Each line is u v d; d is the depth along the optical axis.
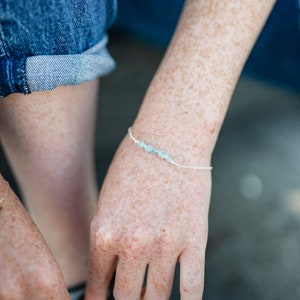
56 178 0.42
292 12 0.67
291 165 0.67
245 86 0.80
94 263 0.34
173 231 0.32
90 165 0.45
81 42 0.33
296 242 0.58
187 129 0.34
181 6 0.79
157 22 0.84
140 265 0.32
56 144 0.39
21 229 0.30
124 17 0.86
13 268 0.29
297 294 0.53
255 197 0.63
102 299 0.36
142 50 0.88
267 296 0.53
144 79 0.83
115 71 0.84
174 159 0.34
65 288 0.31
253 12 0.36
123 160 0.34
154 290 0.33
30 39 0.30
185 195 0.33
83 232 0.46
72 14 0.31
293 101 0.77
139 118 0.36
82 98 0.38
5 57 0.31
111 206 0.33
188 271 0.33
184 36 0.36
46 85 0.32
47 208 0.44
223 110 0.35
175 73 0.35
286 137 0.71
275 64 0.74
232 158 0.68
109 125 0.74
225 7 0.35
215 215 0.61
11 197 0.31
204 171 0.35
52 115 0.37
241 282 0.54
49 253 0.31
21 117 0.36
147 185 0.33
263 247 0.57
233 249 0.57
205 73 0.35
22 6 0.29
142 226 0.32
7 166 0.67
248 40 0.36
